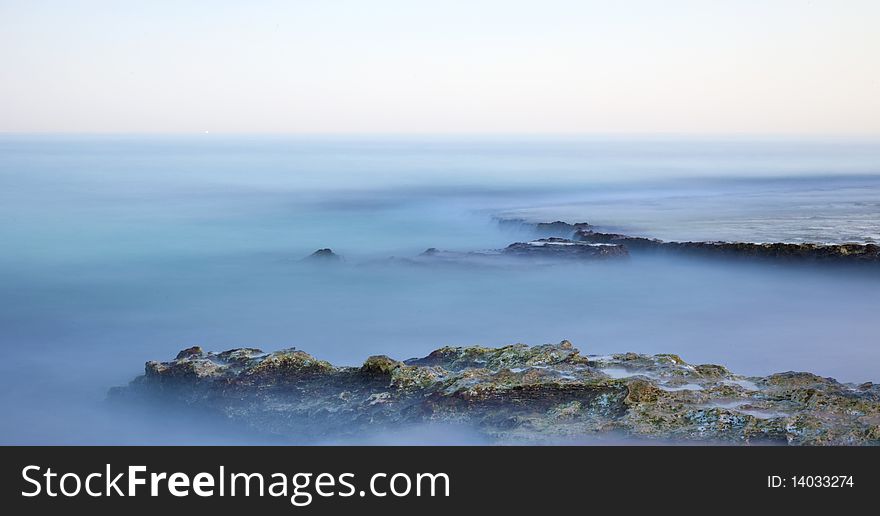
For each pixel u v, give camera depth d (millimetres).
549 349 53156
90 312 109375
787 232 187750
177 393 54562
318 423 49000
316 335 94875
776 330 94250
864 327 94812
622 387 45812
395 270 130625
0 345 90562
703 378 48469
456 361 53969
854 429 41250
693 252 133625
